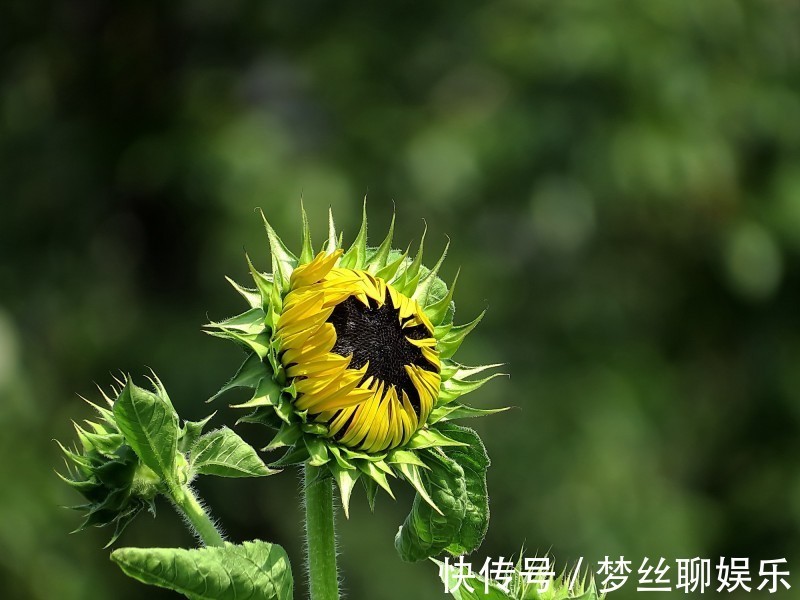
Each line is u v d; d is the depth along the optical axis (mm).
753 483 13273
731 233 12617
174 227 13102
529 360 12453
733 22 12555
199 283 12672
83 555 11000
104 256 13164
